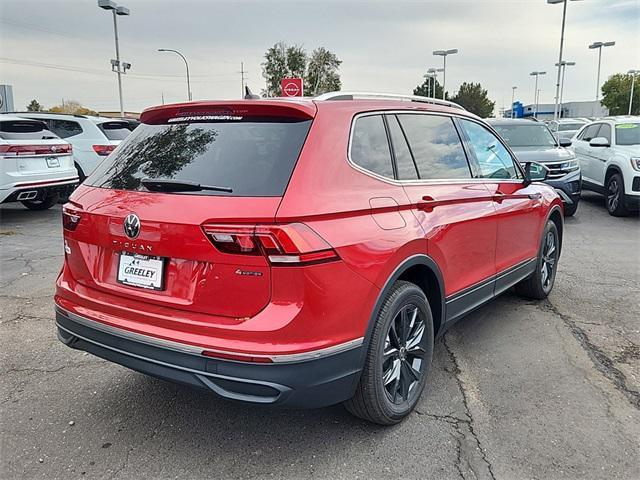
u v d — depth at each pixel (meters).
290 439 2.92
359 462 2.72
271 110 2.71
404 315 3.01
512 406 3.25
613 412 3.18
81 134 11.33
